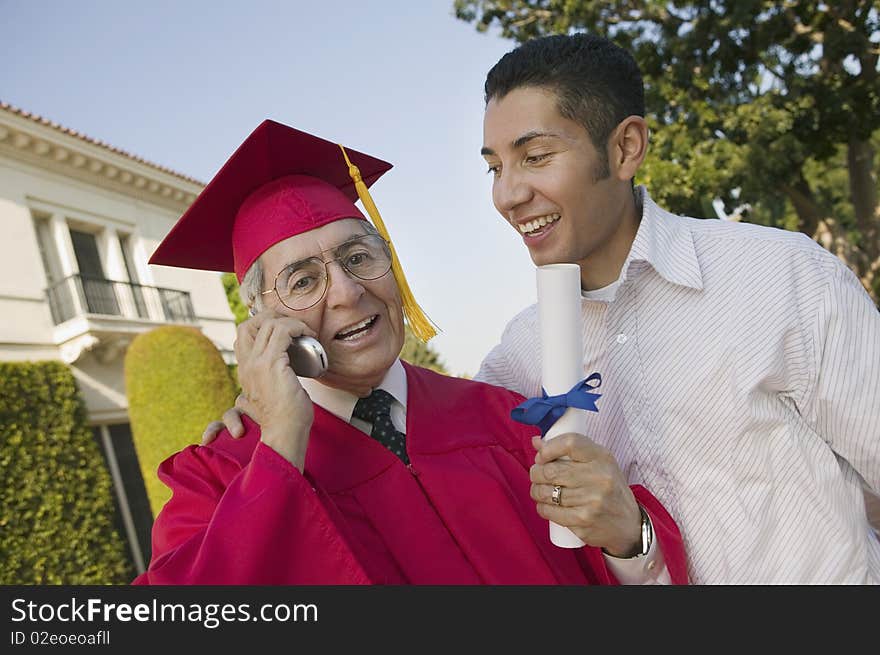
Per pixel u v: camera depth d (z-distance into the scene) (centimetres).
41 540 772
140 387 840
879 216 1084
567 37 147
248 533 114
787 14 971
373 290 141
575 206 146
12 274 907
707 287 161
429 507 143
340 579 120
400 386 158
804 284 157
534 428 165
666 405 161
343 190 173
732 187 1055
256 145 143
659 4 1015
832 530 154
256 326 133
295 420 123
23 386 830
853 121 977
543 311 121
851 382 152
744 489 156
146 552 984
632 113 150
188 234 158
